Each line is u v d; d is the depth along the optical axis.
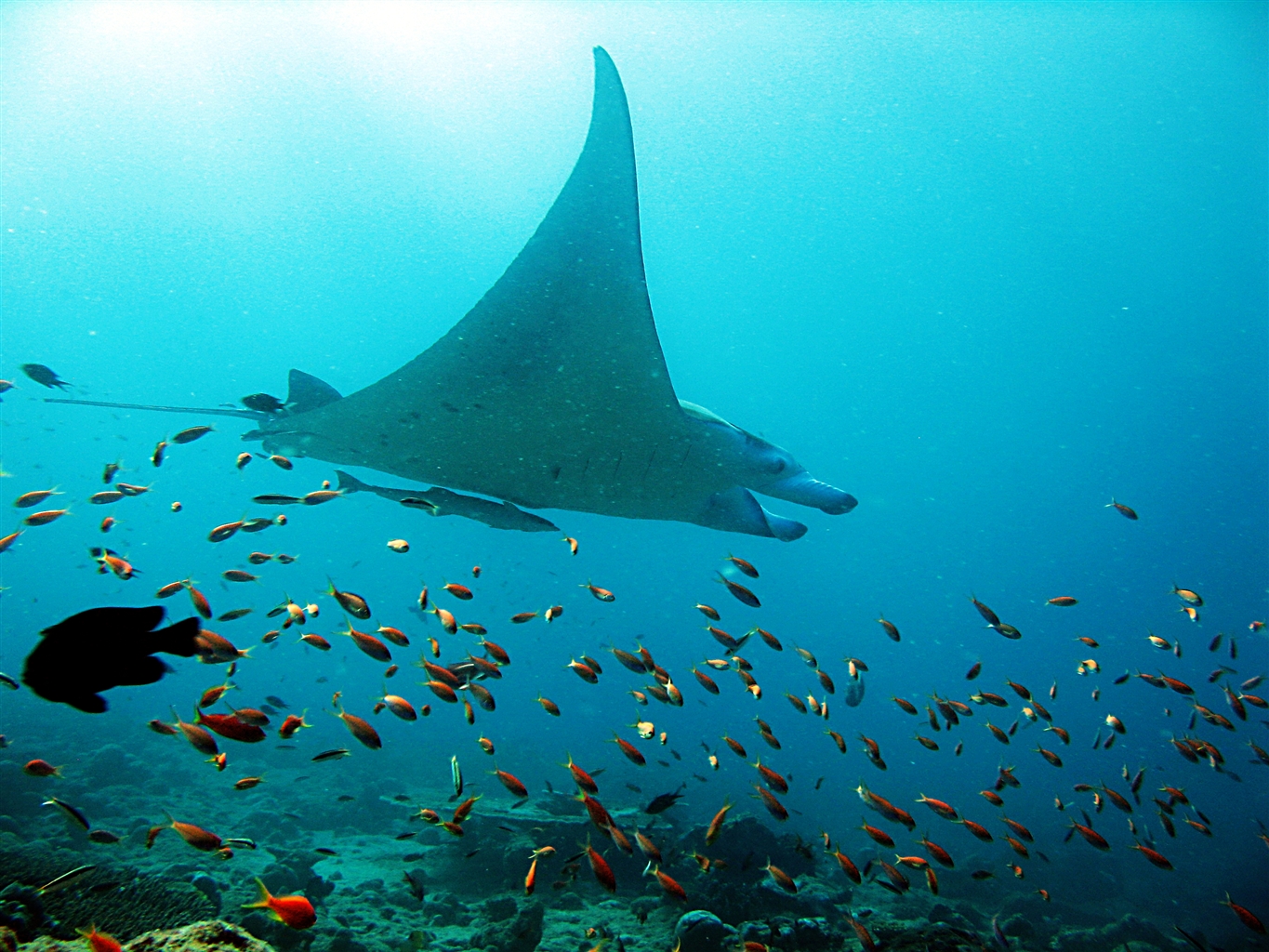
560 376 4.40
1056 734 5.15
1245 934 9.09
